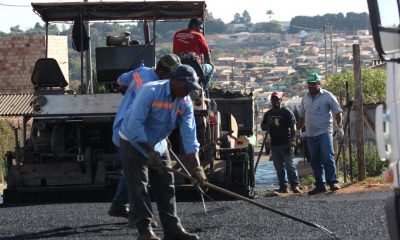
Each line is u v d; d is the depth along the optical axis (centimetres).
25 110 3309
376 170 1809
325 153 1419
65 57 3712
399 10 613
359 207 1088
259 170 2612
